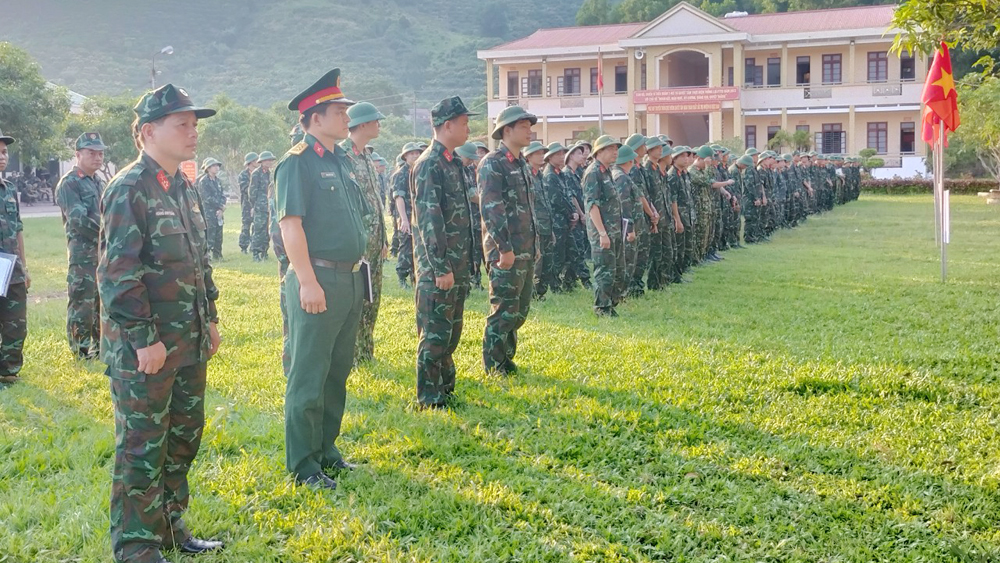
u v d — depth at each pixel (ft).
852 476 15.08
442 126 18.69
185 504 12.43
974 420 17.98
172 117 11.26
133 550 11.30
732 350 24.26
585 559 12.22
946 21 19.66
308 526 13.02
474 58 370.12
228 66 355.77
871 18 142.82
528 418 18.17
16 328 21.12
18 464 15.26
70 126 102.94
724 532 13.00
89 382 21.34
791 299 33.63
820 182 83.20
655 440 16.84
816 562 12.28
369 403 19.34
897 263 45.06
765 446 16.60
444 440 16.72
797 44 142.31
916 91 137.69
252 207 50.21
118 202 10.84
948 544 12.64
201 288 11.78
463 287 19.19
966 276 39.65
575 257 37.24
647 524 13.23
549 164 36.52
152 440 11.19
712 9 197.47
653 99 143.13
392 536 12.92
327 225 14.19
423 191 18.30
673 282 38.09
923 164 139.23
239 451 16.20
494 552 12.39
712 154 44.83
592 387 20.30
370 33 388.57
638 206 33.35
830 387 20.39
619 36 152.76
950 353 23.67
